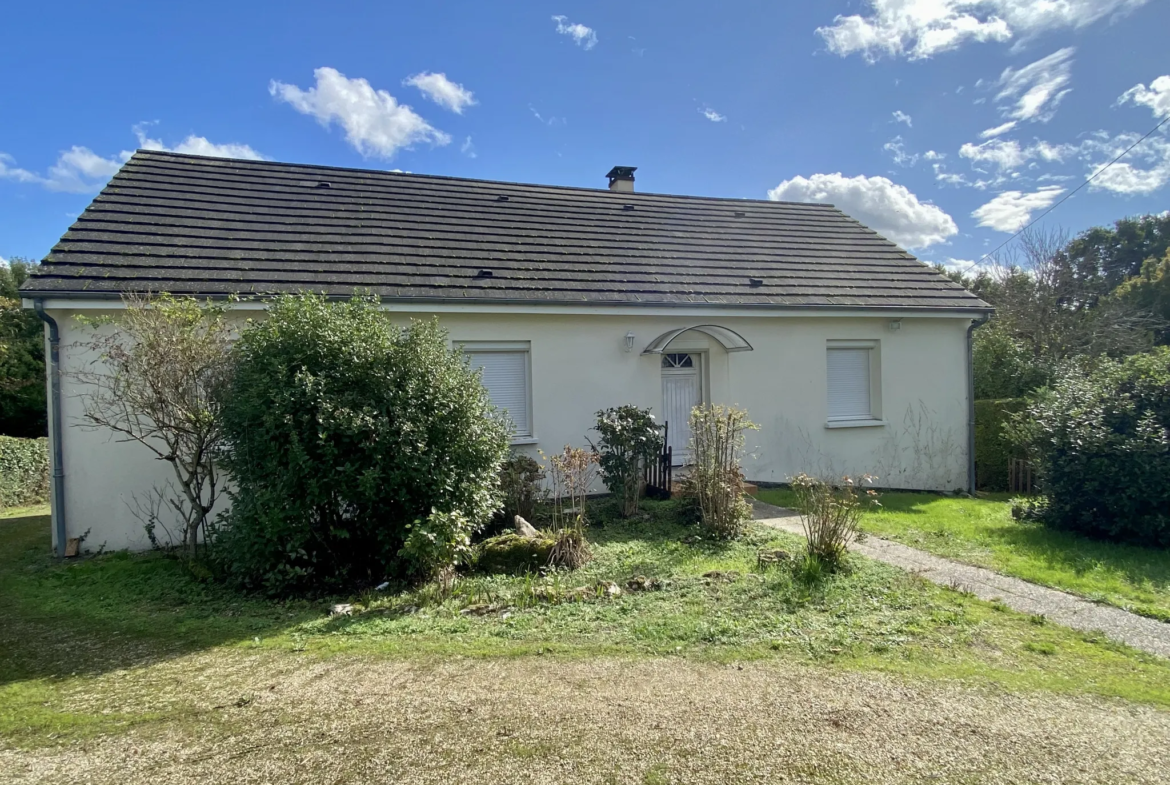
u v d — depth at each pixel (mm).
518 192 14391
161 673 4219
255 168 12359
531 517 8594
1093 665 4285
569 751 3164
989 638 4727
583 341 10844
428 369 6930
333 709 3629
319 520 6422
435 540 5965
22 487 14438
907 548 7484
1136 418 7941
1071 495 8195
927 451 13078
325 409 6125
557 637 4750
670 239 13523
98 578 6805
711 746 3211
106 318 7348
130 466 8328
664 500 9883
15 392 21250
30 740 3324
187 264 9062
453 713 3562
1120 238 36969
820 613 5180
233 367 6887
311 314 6707
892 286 13148
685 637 4688
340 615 5422
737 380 11844
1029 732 3365
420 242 11180
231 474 6574
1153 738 3316
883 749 3189
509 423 9266
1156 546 7598
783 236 14734
